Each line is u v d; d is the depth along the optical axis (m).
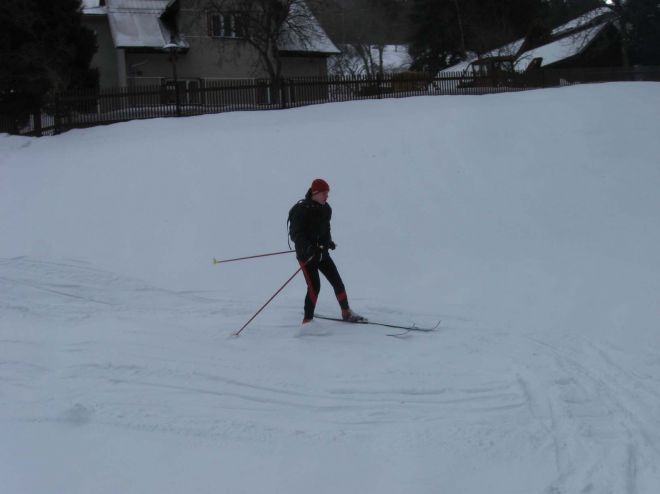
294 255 9.86
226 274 9.13
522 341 6.24
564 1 42.66
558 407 4.68
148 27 31.61
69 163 15.27
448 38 41.72
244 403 4.75
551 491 3.61
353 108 18.81
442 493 3.60
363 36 48.97
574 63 36.97
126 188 13.14
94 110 20.67
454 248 10.00
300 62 33.06
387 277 8.93
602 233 10.30
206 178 13.38
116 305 7.55
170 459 3.94
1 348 5.89
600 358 5.77
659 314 6.99
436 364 5.59
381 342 6.23
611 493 3.60
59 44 23.39
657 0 34.44
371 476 3.77
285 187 12.79
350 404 4.76
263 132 16.09
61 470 3.81
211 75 31.80
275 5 26.09
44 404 4.66
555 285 8.16
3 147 18.70
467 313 7.35
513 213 11.38
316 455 3.99
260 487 3.66
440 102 18.48
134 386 5.04
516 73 23.89
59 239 10.84
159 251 10.19
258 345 6.12
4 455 3.96
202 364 5.54
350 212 11.67
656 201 11.52
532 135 14.89
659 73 25.81
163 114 20.56
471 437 4.20
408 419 4.50
